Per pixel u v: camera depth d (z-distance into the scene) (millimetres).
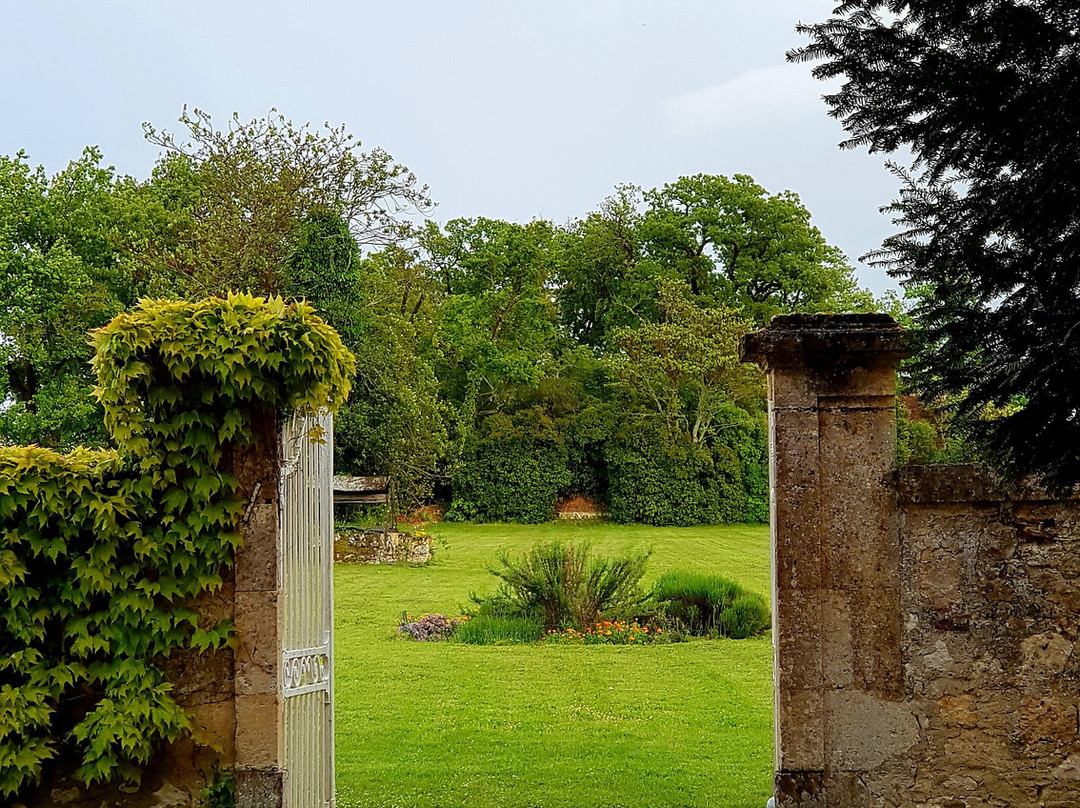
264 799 5137
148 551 5082
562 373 43938
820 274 41406
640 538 35250
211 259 24531
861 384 5281
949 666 5195
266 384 5180
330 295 26188
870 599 5238
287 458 5633
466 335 41125
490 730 9125
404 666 12477
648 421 40875
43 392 26062
